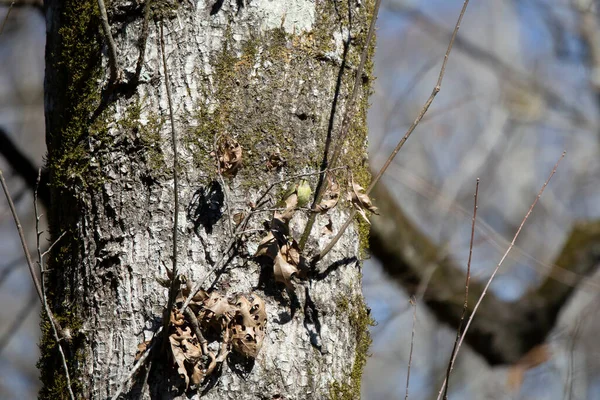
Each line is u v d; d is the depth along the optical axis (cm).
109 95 455
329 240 457
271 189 453
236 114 454
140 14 456
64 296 455
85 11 461
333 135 459
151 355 446
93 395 448
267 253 449
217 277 449
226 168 451
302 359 450
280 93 456
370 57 469
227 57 455
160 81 454
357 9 467
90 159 454
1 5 553
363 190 457
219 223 450
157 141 452
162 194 451
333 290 455
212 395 445
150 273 449
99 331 450
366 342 463
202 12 456
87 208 454
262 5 458
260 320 448
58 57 464
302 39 459
